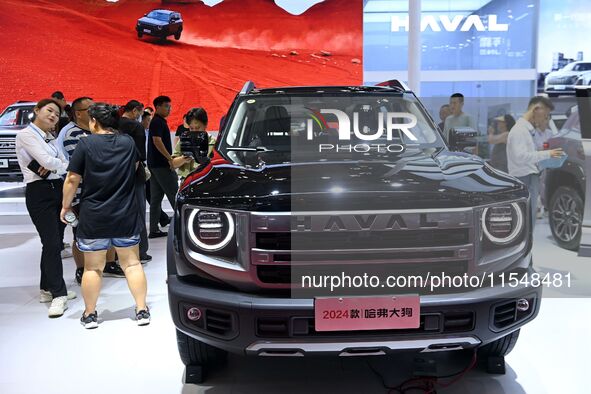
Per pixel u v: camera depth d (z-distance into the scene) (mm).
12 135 8438
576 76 8391
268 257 2078
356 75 9727
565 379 2615
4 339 3268
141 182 4344
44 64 9234
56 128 5270
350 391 2539
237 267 2129
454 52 9734
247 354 2193
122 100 9461
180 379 2703
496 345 2625
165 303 3898
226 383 2648
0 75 9125
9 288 4430
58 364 2900
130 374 2768
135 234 3443
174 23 9383
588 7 9344
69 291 4168
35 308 3881
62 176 4000
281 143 3016
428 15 9633
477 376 2662
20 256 5602
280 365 2836
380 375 2699
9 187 9211
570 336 3111
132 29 9336
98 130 3391
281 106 3248
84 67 9320
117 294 4160
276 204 2059
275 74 9672
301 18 9555
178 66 9500
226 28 9508
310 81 9719
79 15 9203
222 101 9641
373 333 2104
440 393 2498
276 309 2070
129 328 3418
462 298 2096
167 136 5906
